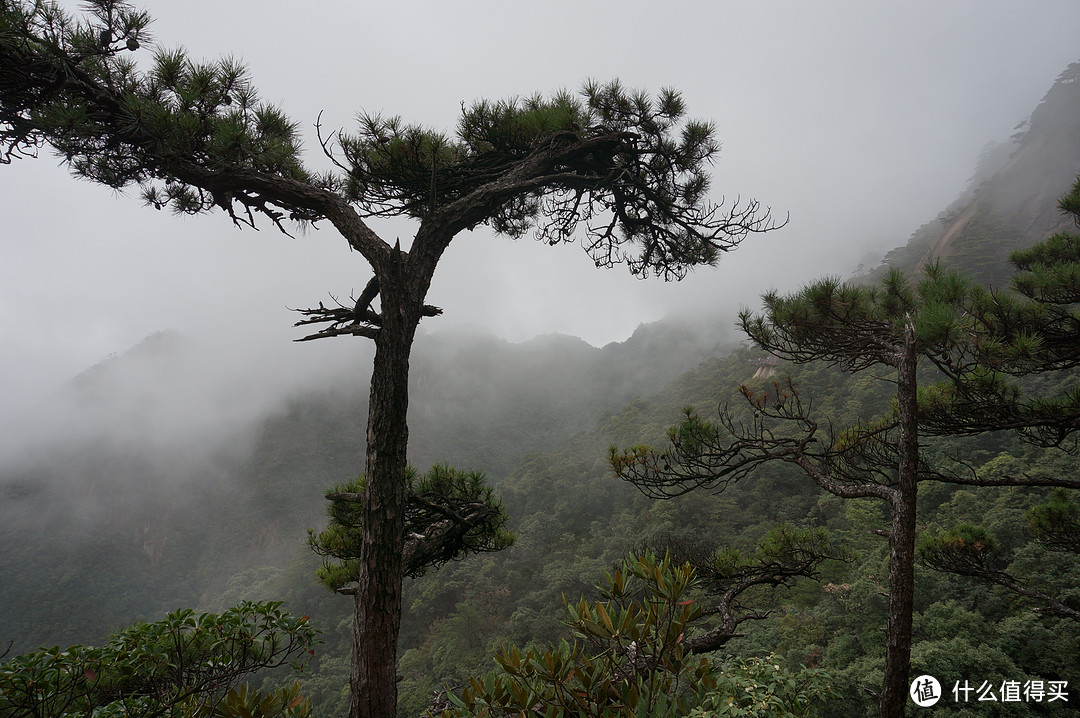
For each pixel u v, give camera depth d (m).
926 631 17.97
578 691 1.84
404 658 51.81
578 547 60.69
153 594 124.81
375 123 4.91
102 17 3.64
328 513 5.04
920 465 4.87
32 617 105.81
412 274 4.09
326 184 5.17
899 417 3.59
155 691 3.02
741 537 44.09
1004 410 4.48
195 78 3.73
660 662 2.04
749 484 52.44
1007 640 15.75
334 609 69.69
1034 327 4.32
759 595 31.72
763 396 4.78
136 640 3.05
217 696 3.12
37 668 2.72
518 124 4.97
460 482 5.42
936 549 6.30
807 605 28.98
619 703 1.87
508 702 1.87
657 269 6.71
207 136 3.90
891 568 3.36
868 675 15.66
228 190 4.27
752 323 4.93
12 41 3.22
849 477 4.25
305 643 3.50
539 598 50.62
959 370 4.41
